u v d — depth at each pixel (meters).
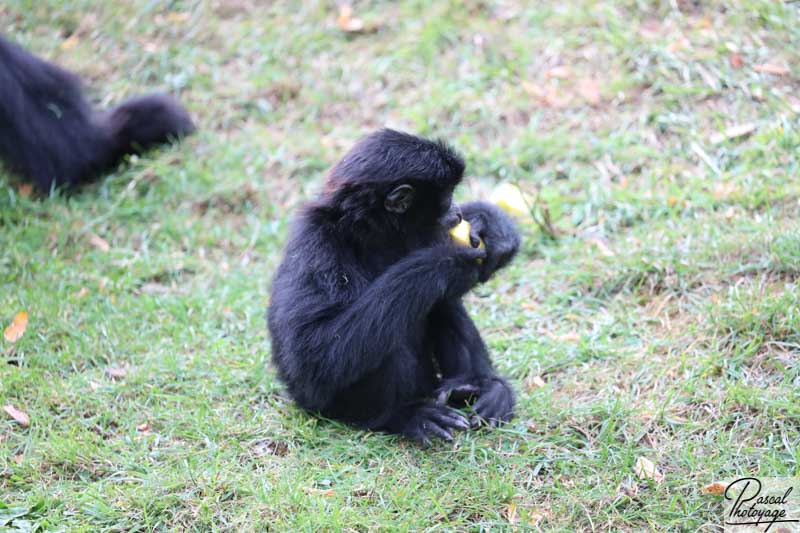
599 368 13.61
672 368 13.20
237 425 12.60
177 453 12.01
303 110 21.22
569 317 15.03
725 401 12.27
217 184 19.25
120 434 12.61
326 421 12.72
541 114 19.89
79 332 14.86
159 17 23.91
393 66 21.66
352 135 20.28
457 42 21.83
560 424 12.35
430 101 20.44
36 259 17.12
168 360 13.97
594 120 19.47
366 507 10.91
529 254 16.86
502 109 20.06
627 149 18.53
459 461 11.77
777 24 20.03
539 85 20.52
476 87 20.62
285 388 13.27
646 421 12.23
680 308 14.49
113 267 17.16
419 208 12.43
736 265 14.72
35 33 23.78
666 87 19.44
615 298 15.16
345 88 21.45
